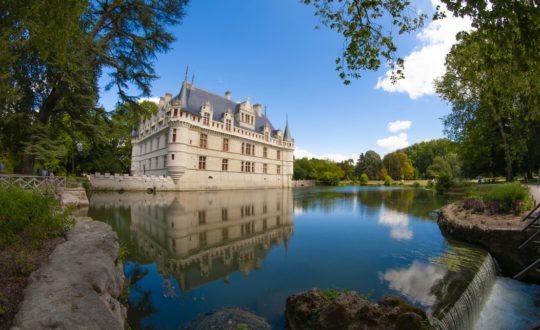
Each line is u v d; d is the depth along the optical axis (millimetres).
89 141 18703
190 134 35438
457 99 25750
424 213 18594
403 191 44531
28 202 6531
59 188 15227
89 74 15688
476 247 10016
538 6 4137
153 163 42344
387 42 6098
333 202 25828
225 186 40875
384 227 13688
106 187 29562
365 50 6223
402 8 5680
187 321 4781
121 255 6566
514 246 9297
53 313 2867
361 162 100812
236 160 43031
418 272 7312
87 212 15602
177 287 6258
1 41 6105
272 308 5328
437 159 69062
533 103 9156
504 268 9492
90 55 14352
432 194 36312
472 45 6324
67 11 5434
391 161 94312
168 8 16297
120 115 18688
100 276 4102
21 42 7594
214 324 4648
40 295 3250
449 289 6125
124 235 10766
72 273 4020
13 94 11430
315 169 83562
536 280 8336
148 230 11789
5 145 15109
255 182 47031
